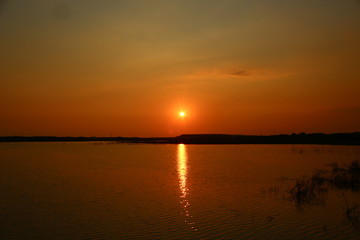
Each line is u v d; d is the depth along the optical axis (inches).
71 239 518.0
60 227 580.1
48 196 852.0
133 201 789.2
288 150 2736.2
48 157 2272.4
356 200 775.1
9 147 4217.5
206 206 733.9
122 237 527.2
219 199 806.5
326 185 963.3
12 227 583.2
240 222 605.0
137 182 1086.4
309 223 597.6
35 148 3846.0
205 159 1998.0
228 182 1067.9
